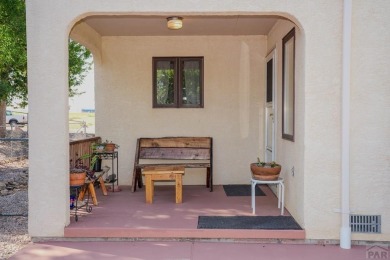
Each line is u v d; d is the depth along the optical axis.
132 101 6.84
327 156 4.11
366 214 4.12
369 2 4.04
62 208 4.22
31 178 4.21
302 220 4.19
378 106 4.07
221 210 4.98
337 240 4.13
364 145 4.10
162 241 4.20
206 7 4.09
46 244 4.14
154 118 6.86
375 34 4.05
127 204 5.34
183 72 6.86
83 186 5.09
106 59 6.82
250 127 6.83
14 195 7.00
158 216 4.69
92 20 5.68
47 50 4.15
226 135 6.84
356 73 4.07
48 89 4.18
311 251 3.92
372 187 4.11
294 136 4.57
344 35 3.98
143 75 6.84
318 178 4.12
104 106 6.84
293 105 4.70
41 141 4.20
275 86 5.83
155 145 6.71
